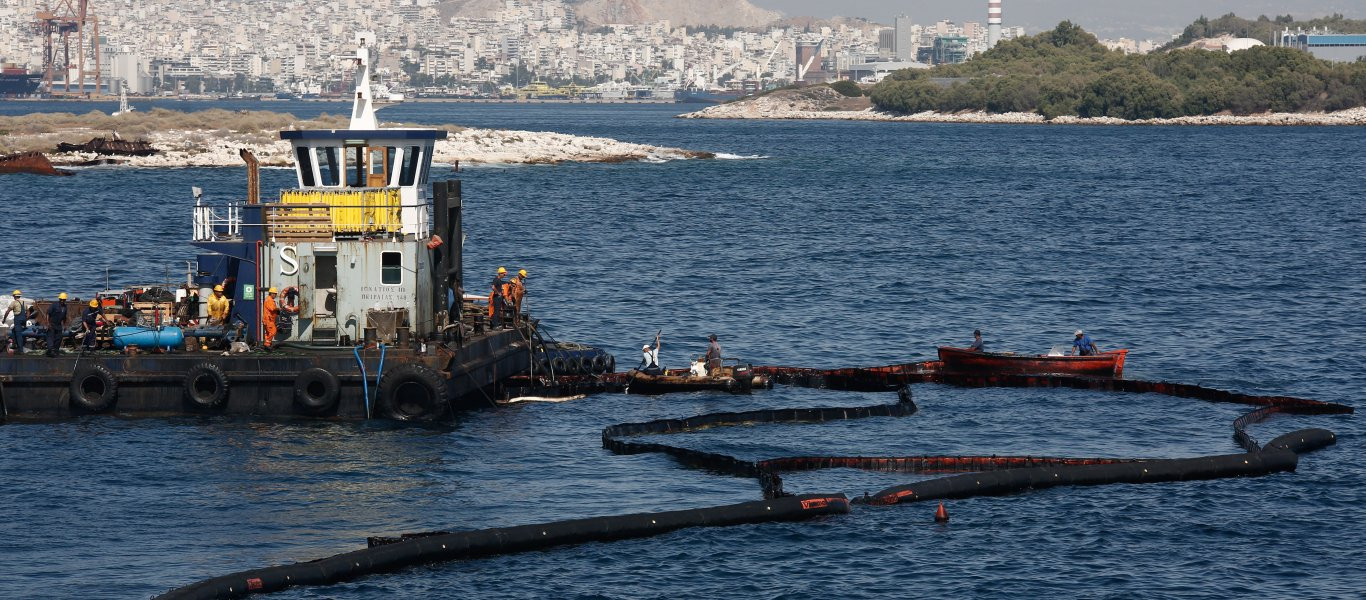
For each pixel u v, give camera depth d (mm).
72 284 117625
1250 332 100500
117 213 175625
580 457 65312
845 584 50094
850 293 119062
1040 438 70312
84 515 55500
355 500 57969
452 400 71625
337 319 71250
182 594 46875
